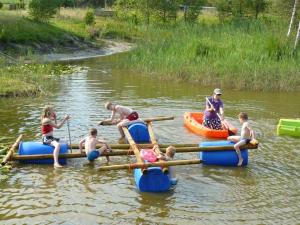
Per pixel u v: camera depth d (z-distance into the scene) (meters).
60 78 21.64
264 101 17.30
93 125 13.02
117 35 38.19
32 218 7.64
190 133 12.71
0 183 9.00
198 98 17.55
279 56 22.59
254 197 8.56
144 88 19.47
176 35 27.78
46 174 9.52
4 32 28.45
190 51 23.91
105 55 32.47
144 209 8.02
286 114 15.16
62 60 28.86
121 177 9.42
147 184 8.74
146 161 9.23
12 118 13.66
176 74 21.67
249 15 45.38
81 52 32.19
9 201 8.22
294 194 8.72
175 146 10.78
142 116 14.31
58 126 10.52
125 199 8.40
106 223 7.50
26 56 27.48
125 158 10.57
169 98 17.44
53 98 16.72
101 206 8.10
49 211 7.88
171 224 7.47
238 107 16.12
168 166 9.09
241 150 10.22
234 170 9.97
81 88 19.03
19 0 47.78
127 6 45.09
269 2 43.75
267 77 20.09
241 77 20.12
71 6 54.19
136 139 11.83
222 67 21.36
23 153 10.12
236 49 23.12
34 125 12.93
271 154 11.02
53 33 32.75
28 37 29.86
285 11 30.86
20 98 16.61
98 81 21.02
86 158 10.56
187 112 14.34
